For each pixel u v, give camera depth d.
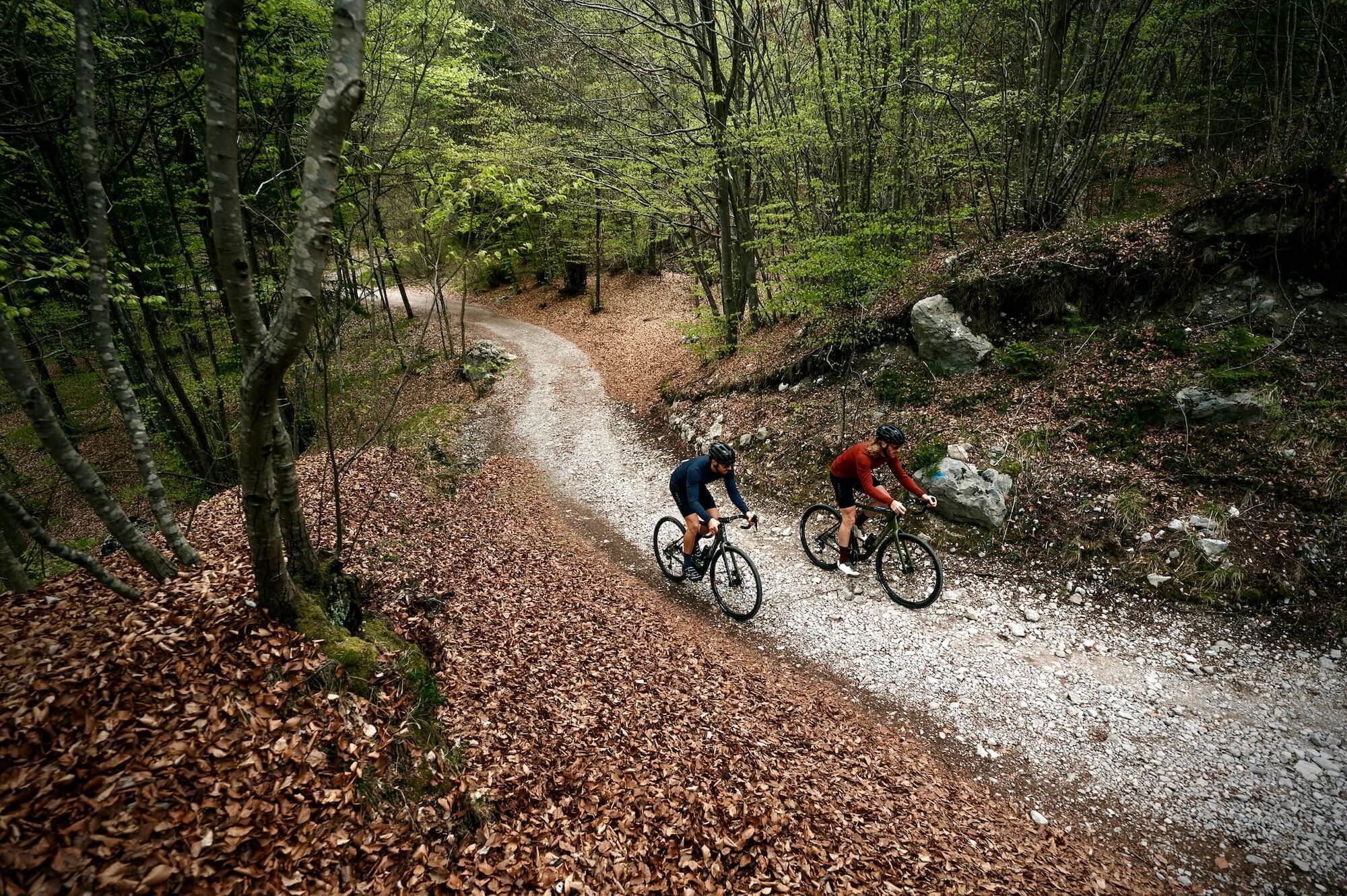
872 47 9.97
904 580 7.08
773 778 4.26
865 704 5.79
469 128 21.02
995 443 8.18
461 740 3.97
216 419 13.47
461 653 4.97
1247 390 7.09
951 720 5.52
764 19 12.16
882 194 12.29
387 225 17.59
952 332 9.41
